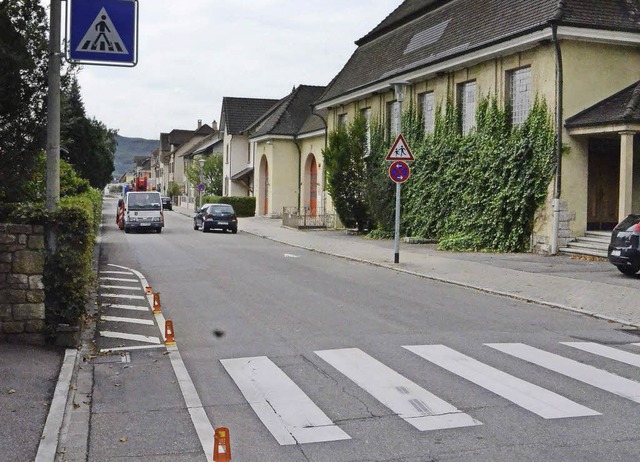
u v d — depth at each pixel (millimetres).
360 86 33188
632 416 6398
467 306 12898
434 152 27234
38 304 9008
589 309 12273
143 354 9078
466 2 28203
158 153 145500
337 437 5930
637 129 19203
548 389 7309
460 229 25297
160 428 6242
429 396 7078
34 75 10352
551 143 21312
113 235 35156
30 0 10039
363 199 32000
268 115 61812
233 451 5645
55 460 5457
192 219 56719
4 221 9289
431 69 26656
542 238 21828
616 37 20938
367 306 12797
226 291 14711
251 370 8203
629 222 16188
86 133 47906
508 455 5449
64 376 7688
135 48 9586
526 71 22750
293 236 33156
